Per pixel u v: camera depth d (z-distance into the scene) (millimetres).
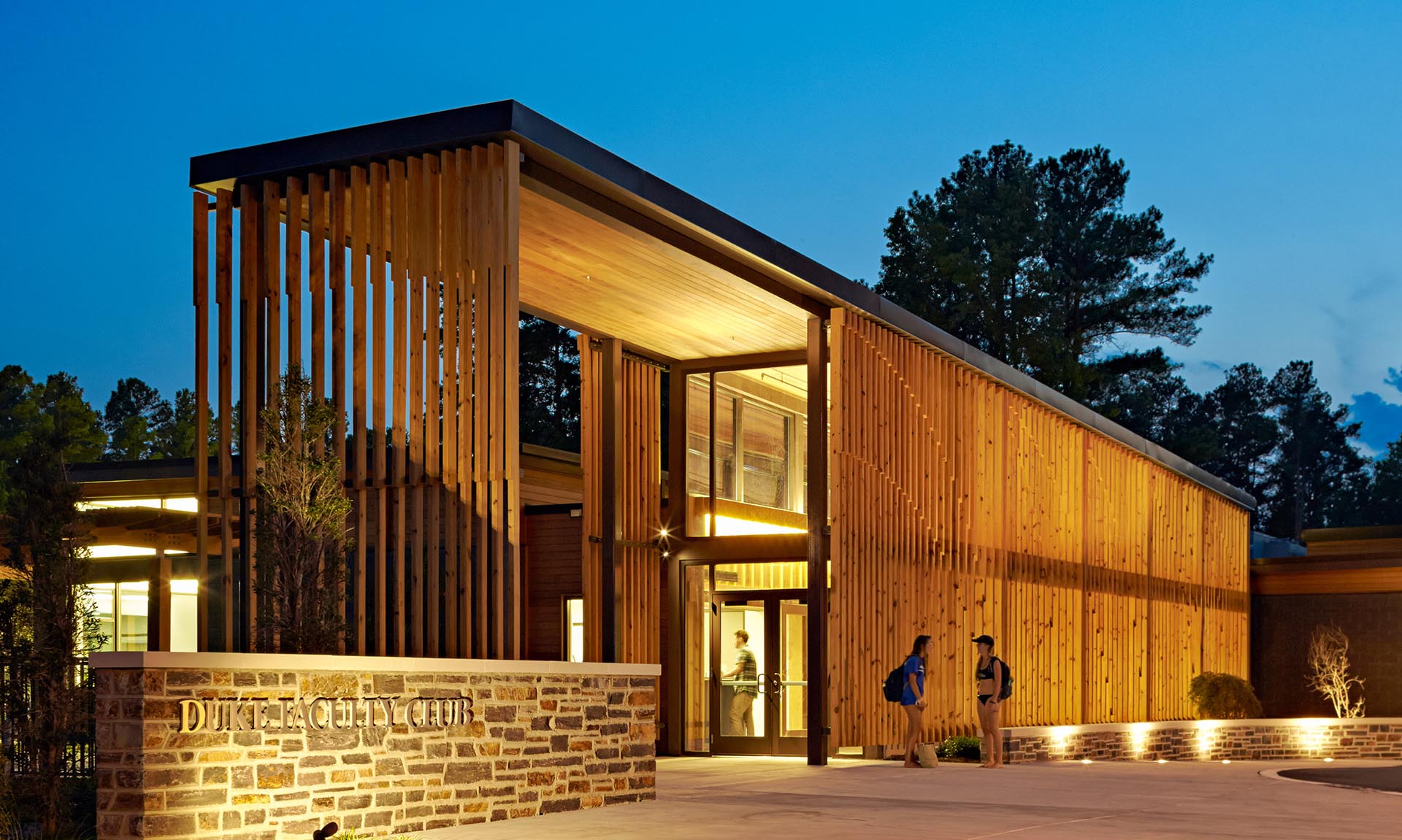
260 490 11438
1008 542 20531
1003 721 19734
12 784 9688
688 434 19641
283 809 8906
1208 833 9727
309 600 10234
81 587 10109
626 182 12945
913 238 50656
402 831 9711
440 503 11508
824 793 12789
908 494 18250
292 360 11734
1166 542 26391
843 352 17016
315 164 11836
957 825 10148
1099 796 12508
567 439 48500
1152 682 25172
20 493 10273
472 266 11625
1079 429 23266
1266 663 29719
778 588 18484
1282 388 70000
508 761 10680
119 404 76812
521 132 11547
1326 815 10977
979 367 19922
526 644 19672
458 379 11617
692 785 13617
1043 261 52062
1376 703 28141
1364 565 28578
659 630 19203
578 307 16906
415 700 9922
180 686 8391
